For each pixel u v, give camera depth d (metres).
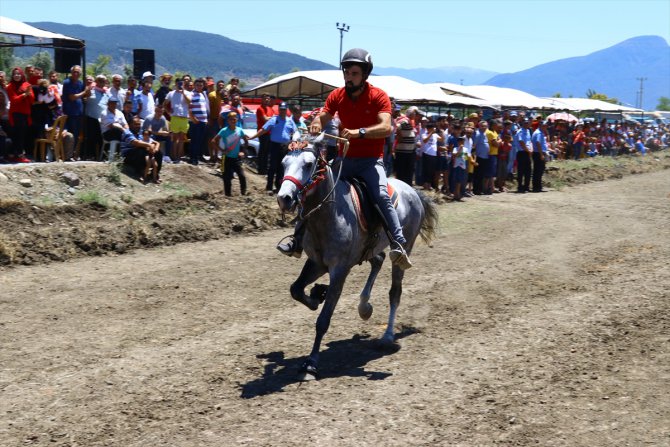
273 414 5.73
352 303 9.27
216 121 18.88
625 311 8.78
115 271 10.30
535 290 9.94
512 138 23.66
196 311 8.59
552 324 8.30
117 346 7.28
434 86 33.50
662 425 5.56
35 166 13.36
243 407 5.87
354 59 6.61
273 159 16.94
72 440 5.23
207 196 15.08
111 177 14.24
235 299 9.17
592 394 6.19
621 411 5.83
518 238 14.23
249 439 5.27
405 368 6.89
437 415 5.75
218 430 5.43
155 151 15.09
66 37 15.54
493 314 8.77
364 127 6.91
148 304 8.77
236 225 13.65
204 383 6.39
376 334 8.02
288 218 14.59
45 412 5.70
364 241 6.99
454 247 13.13
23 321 7.95
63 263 10.65
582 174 27.86
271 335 7.84
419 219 8.10
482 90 34.50
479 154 20.86
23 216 11.71
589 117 51.78
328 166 6.61
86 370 6.61
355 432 5.41
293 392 6.22
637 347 7.45
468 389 6.32
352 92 6.81
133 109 16.52
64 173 13.51
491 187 21.64
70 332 7.65
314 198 6.48
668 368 6.82
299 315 8.63
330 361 7.09
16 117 14.09
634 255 12.47
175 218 13.58
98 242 11.48
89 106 15.64
